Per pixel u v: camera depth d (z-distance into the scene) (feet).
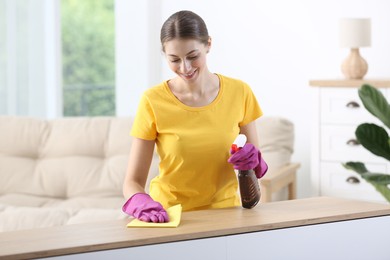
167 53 7.20
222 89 7.66
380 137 7.97
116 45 17.29
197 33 7.08
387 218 7.02
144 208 6.78
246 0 15.88
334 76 15.08
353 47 13.24
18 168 13.25
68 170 13.17
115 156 13.30
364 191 13.02
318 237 6.70
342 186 13.21
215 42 16.33
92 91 35.19
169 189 7.68
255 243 6.43
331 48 15.05
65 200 12.96
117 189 12.99
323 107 13.23
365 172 8.09
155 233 6.20
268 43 15.72
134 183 7.54
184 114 7.50
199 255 6.22
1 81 16.43
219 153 7.54
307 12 15.24
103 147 13.44
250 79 16.02
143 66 17.06
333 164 13.24
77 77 39.78
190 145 7.47
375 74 14.57
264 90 15.88
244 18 15.94
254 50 15.90
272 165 12.87
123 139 13.37
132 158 7.68
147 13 16.81
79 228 6.46
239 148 7.16
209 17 16.35
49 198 13.03
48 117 16.80
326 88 13.16
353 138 13.04
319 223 6.72
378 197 12.94
